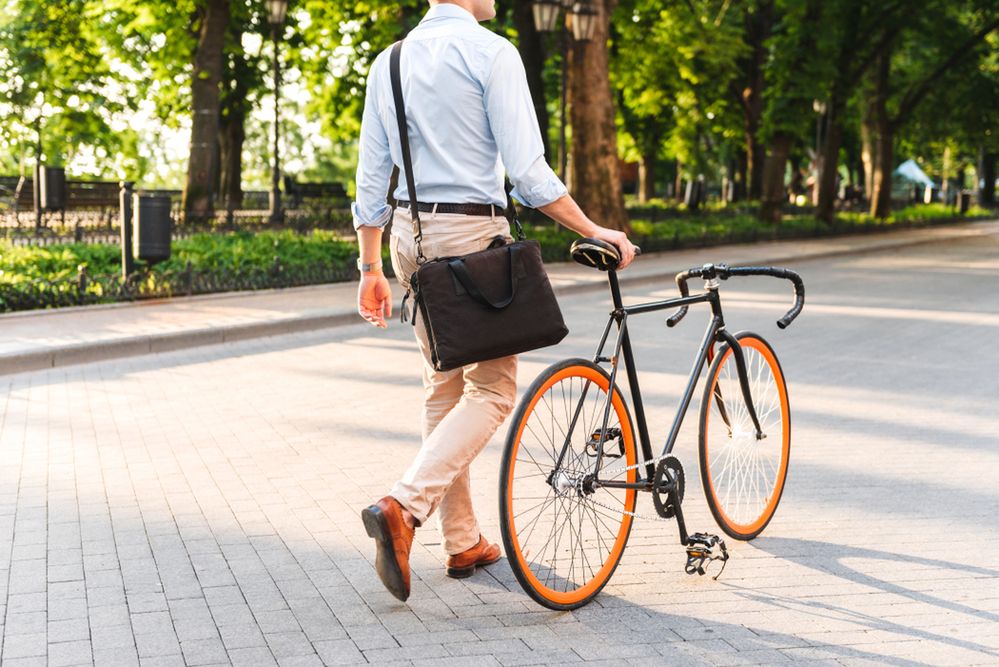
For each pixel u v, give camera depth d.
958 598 4.31
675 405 8.05
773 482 5.20
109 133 41.69
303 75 32.34
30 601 4.27
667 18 34.50
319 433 7.26
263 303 13.75
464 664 3.68
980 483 6.10
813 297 15.84
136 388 8.89
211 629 3.98
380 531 3.82
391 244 4.13
